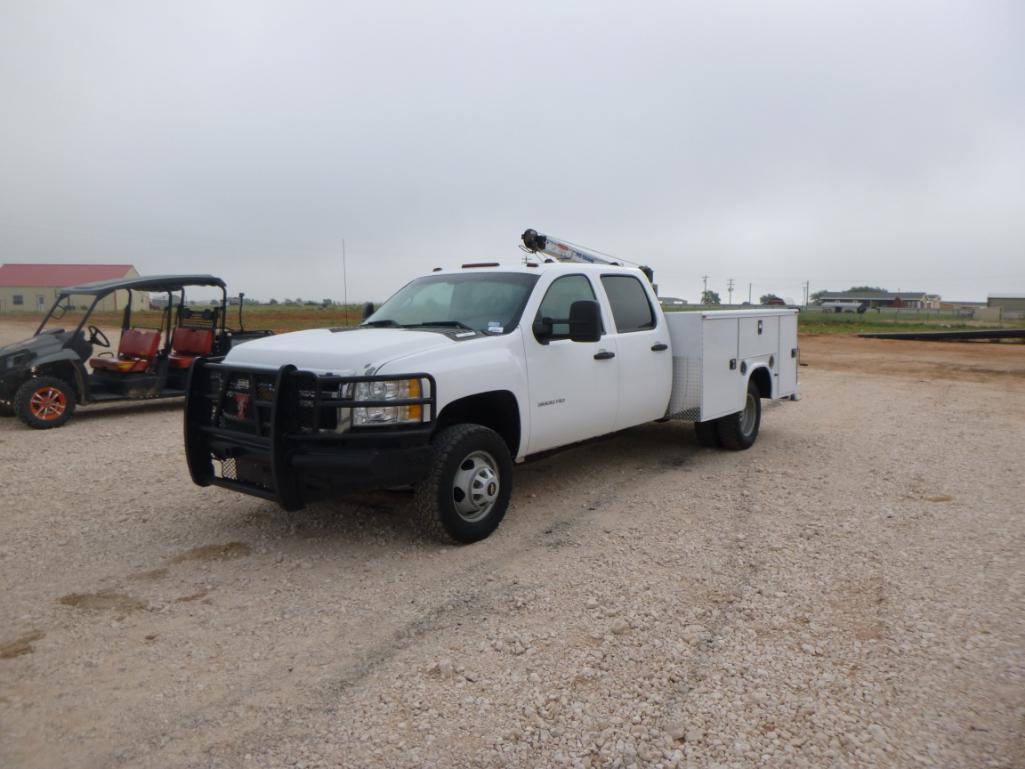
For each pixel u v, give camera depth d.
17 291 76.69
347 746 3.08
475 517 5.52
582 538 5.61
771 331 9.03
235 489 5.38
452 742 3.10
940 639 3.98
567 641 3.96
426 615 4.29
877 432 10.09
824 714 3.28
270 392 5.07
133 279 10.73
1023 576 4.86
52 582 4.78
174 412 11.78
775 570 4.97
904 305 140.25
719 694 3.44
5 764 2.97
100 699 3.44
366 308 7.43
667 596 4.54
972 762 2.96
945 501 6.63
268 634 4.07
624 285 7.35
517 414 5.88
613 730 3.17
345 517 6.08
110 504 6.48
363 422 4.92
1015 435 9.88
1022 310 113.69
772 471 7.74
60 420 10.29
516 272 6.50
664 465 8.01
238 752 3.05
